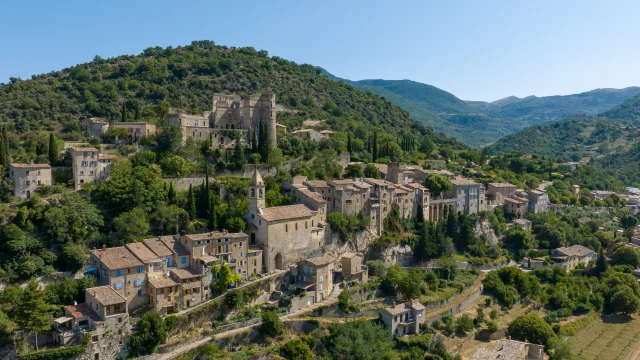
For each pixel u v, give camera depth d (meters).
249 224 163.88
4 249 132.50
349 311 154.75
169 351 124.31
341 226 181.88
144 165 180.25
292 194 186.50
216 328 133.25
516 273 194.62
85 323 119.31
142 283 132.50
